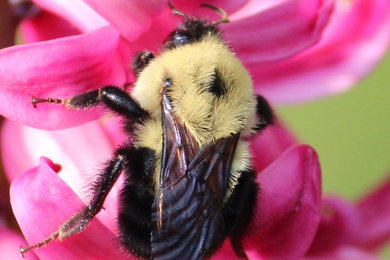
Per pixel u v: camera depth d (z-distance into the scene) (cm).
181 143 8
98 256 8
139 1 8
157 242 8
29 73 8
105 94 8
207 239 8
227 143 8
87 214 8
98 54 8
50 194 8
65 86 8
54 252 8
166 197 8
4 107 8
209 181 8
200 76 8
